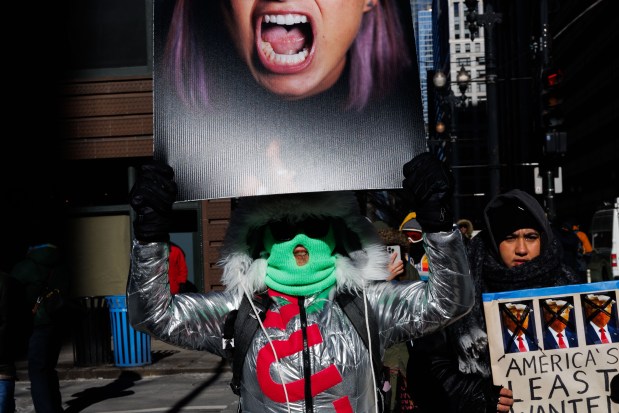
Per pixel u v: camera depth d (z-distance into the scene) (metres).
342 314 3.17
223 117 3.11
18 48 14.78
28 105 14.84
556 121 17.84
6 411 6.51
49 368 7.97
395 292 3.15
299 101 3.11
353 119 3.11
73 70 14.90
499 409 3.54
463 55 135.50
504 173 87.56
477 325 3.79
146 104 14.80
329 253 3.19
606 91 61.56
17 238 14.91
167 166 2.96
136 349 11.83
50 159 14.85
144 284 2.97
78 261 15.50
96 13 14.94
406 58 3.13
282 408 3.08
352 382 3.10
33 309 7.84
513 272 4.01
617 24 56.59
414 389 3.79
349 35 3.13
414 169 2.90
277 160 3.09
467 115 132.38
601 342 3.64
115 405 9.45
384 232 6.67
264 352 3.11
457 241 2.90
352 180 3.08
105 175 15.48
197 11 3.16
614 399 3.60
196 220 15.20
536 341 3.65
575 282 4.06
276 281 3.18
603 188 63.72
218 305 3.20
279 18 3.13
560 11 76.31
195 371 11.66
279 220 3.19
